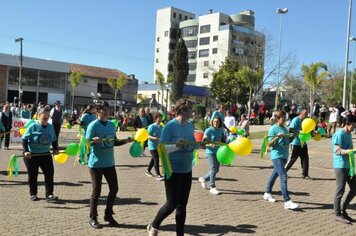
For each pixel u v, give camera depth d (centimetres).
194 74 9519
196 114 3709
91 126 632
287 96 7406
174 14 10062
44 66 6431
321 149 1869
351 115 700
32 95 6391
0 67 6022
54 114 1653
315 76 3403
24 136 781
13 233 600
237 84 5150
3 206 760
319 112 2816
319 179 1159
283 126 823
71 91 6781
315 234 649
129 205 795
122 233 615
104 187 949
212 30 9169
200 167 1335
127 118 3005
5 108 1692
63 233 608
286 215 758
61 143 2064
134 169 1267
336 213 722
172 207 548
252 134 2522
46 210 740
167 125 554
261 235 634
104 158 635
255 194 932
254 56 5256
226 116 1619
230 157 622
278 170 811
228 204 830
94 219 642
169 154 546
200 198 876
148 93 8150
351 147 718
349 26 2769
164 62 10050
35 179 807
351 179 709
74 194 875
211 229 657
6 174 1100
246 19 9188
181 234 556
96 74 7238
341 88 7069
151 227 563
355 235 650
